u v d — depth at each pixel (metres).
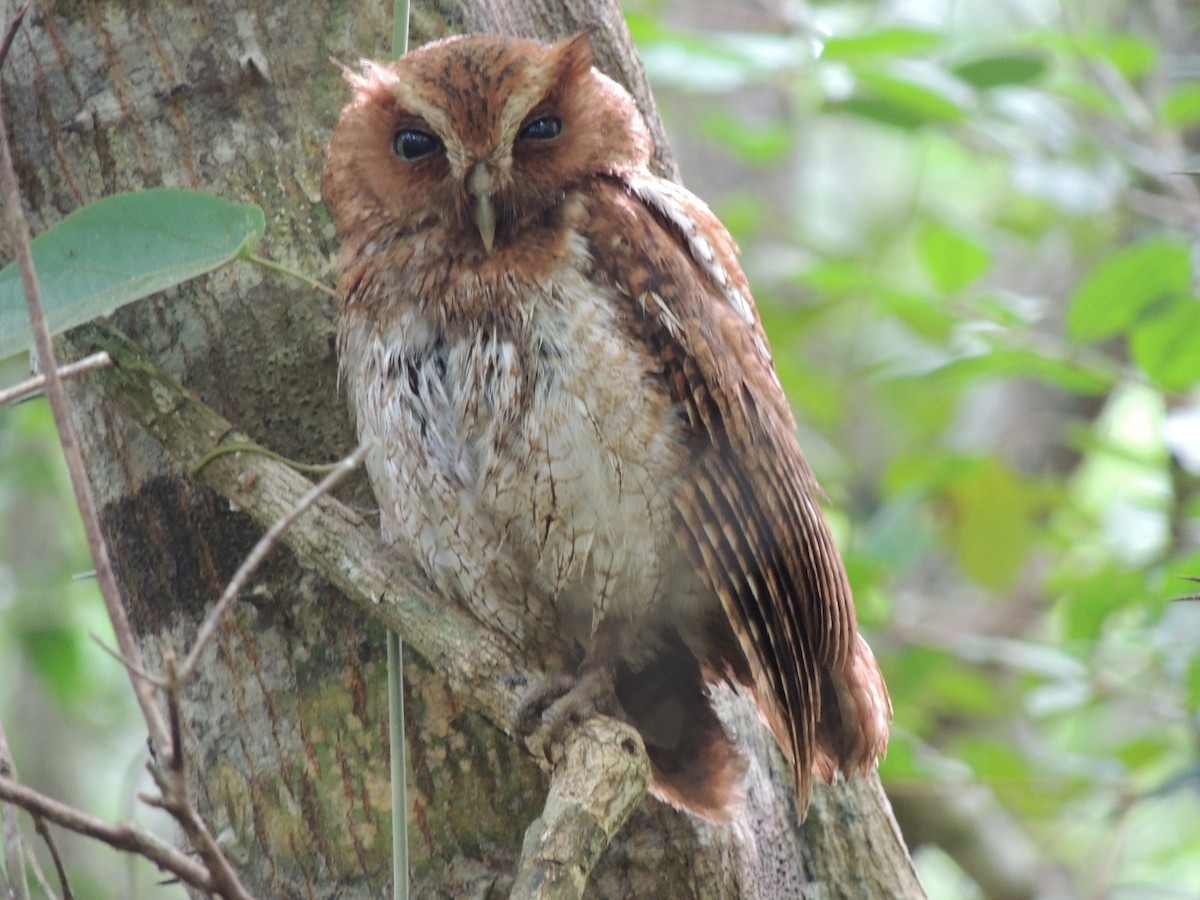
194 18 4.87
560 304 4.86
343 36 4.88
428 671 4.86
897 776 5.14
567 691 4.84
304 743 4.86
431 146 4.87
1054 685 5.15
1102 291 5.09
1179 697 5.13
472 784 4.86
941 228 5.17
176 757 4.72
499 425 4.86
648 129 4.94
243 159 4.87
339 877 4.86
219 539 4.87
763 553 4.87
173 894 5.16
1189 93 5.18
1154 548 5.18
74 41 4.87
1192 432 5.11
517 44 4.89
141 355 4.86
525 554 4.88
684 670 4.91
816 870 4.91
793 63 5.19
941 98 5.16
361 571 4.84
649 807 4.87
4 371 5.20
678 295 4.86
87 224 4.82
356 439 4.87
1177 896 5.14
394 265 4.87
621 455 4.85
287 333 4.87
